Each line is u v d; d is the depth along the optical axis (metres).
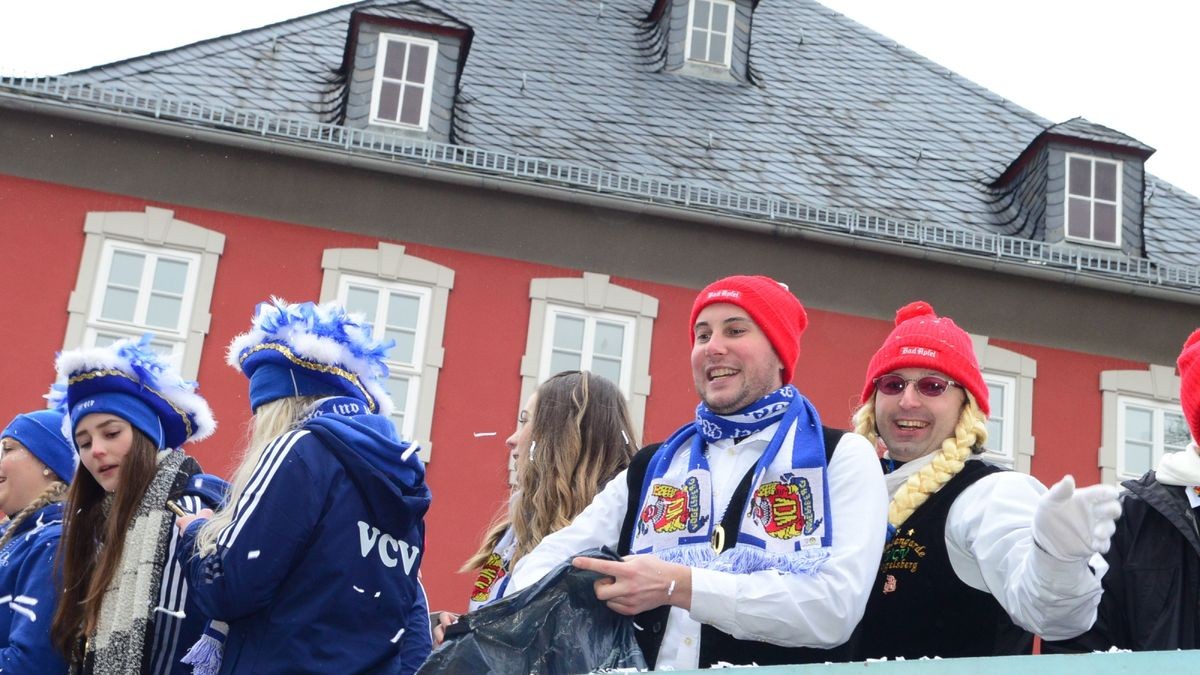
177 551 4.39
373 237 15.27
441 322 15.16
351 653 3.94
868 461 3.69
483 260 15.44
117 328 14.56
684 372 15.48
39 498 5.09
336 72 16.88
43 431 5.22
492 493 14.78
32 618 4.39
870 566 3.53
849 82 20.19
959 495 4.06
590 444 5.16
